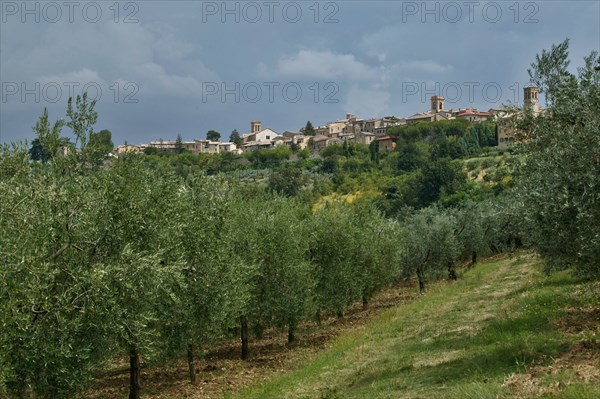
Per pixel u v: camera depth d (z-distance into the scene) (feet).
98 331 40.73
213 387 63.62
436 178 338.13
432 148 489.67
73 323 37.58
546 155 45.91
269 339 98.68
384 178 428.97
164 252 48.01
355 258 113.91
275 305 81.92
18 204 39.73
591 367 36.58
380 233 130.72
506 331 57.31
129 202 45.34
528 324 58.13
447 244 139.74
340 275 103.60
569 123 47.50
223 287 62.34
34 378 38.32
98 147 51.03
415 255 138.51
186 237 59.26
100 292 39.29
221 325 68.64
